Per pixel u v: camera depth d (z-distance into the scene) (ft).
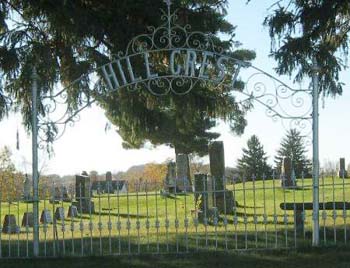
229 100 52.60
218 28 53.62
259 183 82.17
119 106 53.98
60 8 45.60
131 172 208.03
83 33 47.19
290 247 35.88
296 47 45.93
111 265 33.47
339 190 69.41
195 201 53.52
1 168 104.22
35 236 35.88
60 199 36.96
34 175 35.76
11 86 48.39
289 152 171.63
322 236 40.52
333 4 46.14
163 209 67.41
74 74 51.01
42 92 47.06
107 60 50.62
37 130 36.14
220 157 63.98
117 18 46.96
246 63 36.86
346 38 51.24
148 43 46.91
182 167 81.56
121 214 63.72
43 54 47.65
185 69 37.60
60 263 34.14
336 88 46.55
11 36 48.93
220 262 33.58
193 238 41.27
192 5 50.60
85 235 47.42
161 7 47.06
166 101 52.11
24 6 48.01
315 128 35.91
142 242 40.88
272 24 46.96
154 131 55.47
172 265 33.14
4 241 44.34
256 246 36.42
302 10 46.50
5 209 76.84
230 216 56.80
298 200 65.72
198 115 54.49
